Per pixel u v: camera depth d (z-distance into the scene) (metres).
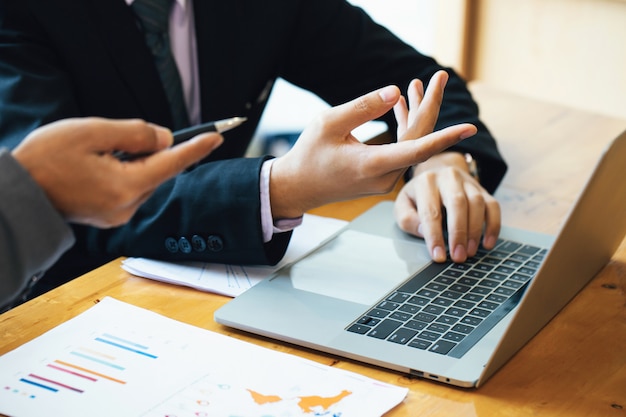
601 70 2.62
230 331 0.86
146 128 0.78
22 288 0.75
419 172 1.20
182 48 1.40
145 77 1.31
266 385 0.74
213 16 1.38
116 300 0.91
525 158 1.38
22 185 0.71
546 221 1.14
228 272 1.00
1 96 1.16
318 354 0.81
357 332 0.83
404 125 0.96
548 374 0.77
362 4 3.16
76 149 0.74
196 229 1.00
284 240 1.01
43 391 0.73
